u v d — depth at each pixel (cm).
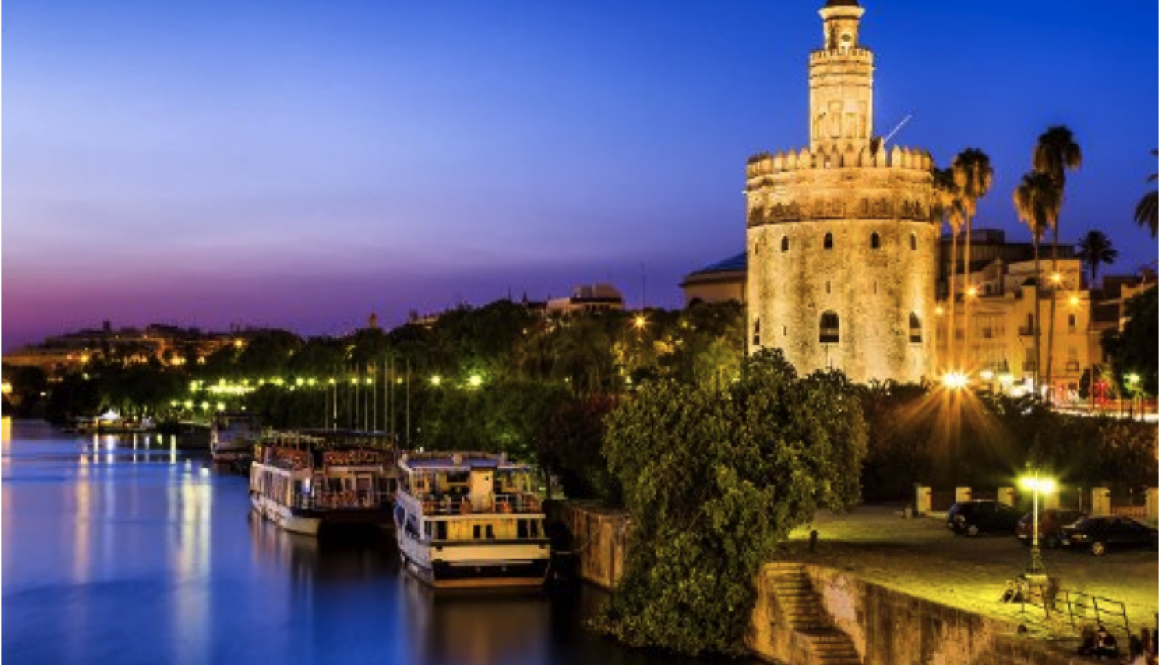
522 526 7862
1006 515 6919
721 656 6094
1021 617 4778
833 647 5534
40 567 9638
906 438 8725
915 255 10719
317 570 9000
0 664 6894
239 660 6888
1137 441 8638
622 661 6216
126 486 15850
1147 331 4597
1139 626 4694
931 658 5003
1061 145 11219
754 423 6284
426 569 7869
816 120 10938
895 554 6288
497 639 6819
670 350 17788
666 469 6284
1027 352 15875
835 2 10950
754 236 11012
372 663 6644
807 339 10631
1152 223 4794
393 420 15962
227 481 16525
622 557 7512
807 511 6122
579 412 9262
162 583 8888
